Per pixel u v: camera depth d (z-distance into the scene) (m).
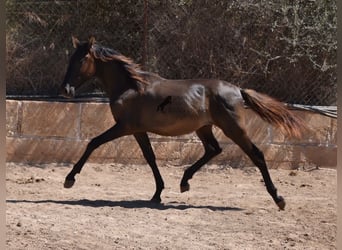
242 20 14.59
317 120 13.84
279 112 10.22
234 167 13.79
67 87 10.43
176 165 13.81
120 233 8.48
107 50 10.53
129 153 13.88
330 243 8.27
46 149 13.88
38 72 14.80
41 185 12.16
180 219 9.41
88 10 14.96
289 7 14.48
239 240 8.32
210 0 14.54
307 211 10.11
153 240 8.19
